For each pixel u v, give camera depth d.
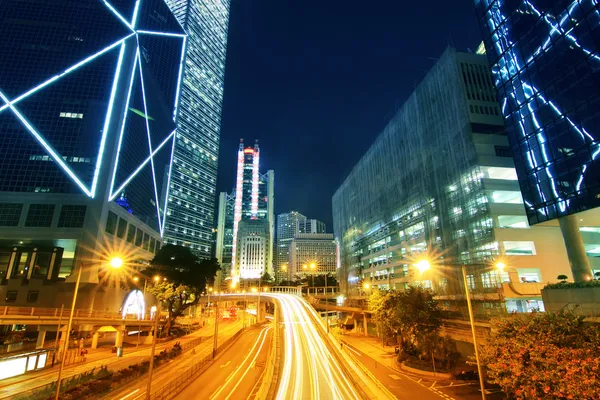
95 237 84.25
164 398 29.59
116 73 104.44
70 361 45.94
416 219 93.19
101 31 108.12
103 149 93.94
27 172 88.44
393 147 108.94
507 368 20.75
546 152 47.28
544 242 62.12
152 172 128.88
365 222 132.50
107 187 90.50
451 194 77.06
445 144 80.31
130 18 112.62
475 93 75.25
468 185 70.88
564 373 17.91
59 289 76.44
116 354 52.81
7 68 97.50
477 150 69.31
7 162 88.75
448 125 79.44
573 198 43.06
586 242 57.41
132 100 109.06
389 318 49.94
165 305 85.44
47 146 91.69
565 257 61.34
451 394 32.66
